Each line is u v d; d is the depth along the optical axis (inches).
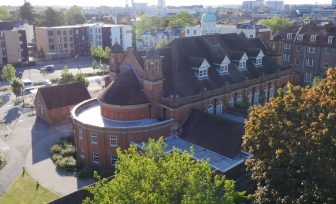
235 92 2372.0
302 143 1114.1
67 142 2326.5
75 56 6033.5
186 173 1047.6
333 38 3531.0
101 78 4192.9
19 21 6781.5
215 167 1626.5
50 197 1699.1
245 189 1553.9
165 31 6072.8
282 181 1168.2
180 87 2062.0
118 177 1053.8
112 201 1008.2
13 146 2320.4
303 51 3767.2
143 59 2064.5
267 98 2691.9
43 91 2736.2
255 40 2942.9
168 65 2142.0
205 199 983.0
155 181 1031.6
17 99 3405.5
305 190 1103.6
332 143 1056.2
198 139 1892.2
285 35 3959.2
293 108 1228.5
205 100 2137.1
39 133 2551.7
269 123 1247.5
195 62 2175.2
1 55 4965.6
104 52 5334.6
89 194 1513.3
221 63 2293.3
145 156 1198.3
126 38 6250.0
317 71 3703.3
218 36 2605.8
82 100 2837.1
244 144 1323.8
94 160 2015.3
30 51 6067.9
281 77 2778.1
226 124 1854.1
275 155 1197.1
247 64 2578.7
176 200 1010.7
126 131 1882.4
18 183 1845.5
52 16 7234.3
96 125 1931.6
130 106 1991.9
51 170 1987.0
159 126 1926.7
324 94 1218.0
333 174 1037.8
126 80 2066.9
